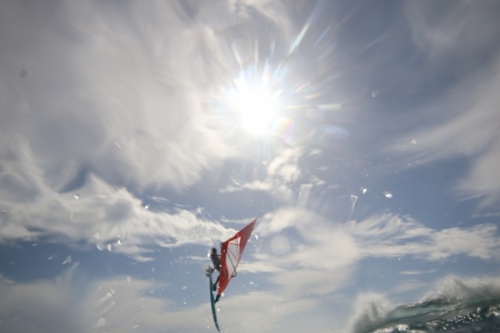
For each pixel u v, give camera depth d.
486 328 4.88
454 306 5.96
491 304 5.59
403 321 6.02
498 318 5.06
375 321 6.48
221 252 7.00
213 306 6.73
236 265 6.93
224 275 6.88
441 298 6.48
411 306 6.59
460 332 4.95
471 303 5.89
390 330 5.79
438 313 5.84
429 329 5.29
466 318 5.35
